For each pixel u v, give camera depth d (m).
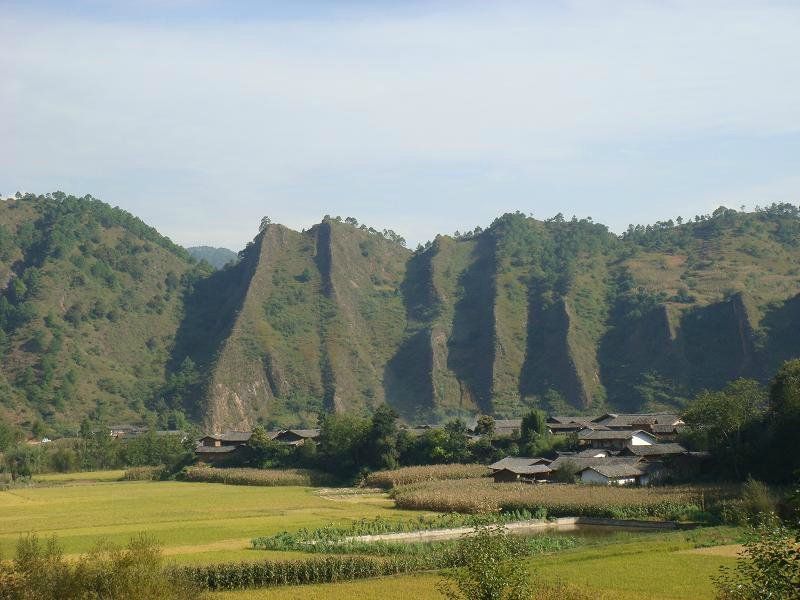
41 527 92.50
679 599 51.50
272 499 128.00
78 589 39.78
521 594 34.88
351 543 76.94
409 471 147.00
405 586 57.94
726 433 121.94
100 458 195.88
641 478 124.50
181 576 44.84
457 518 92.81
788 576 26.50
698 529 82.12
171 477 175.50
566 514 98.44
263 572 61.38
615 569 61.91
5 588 39.31
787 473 109.94
